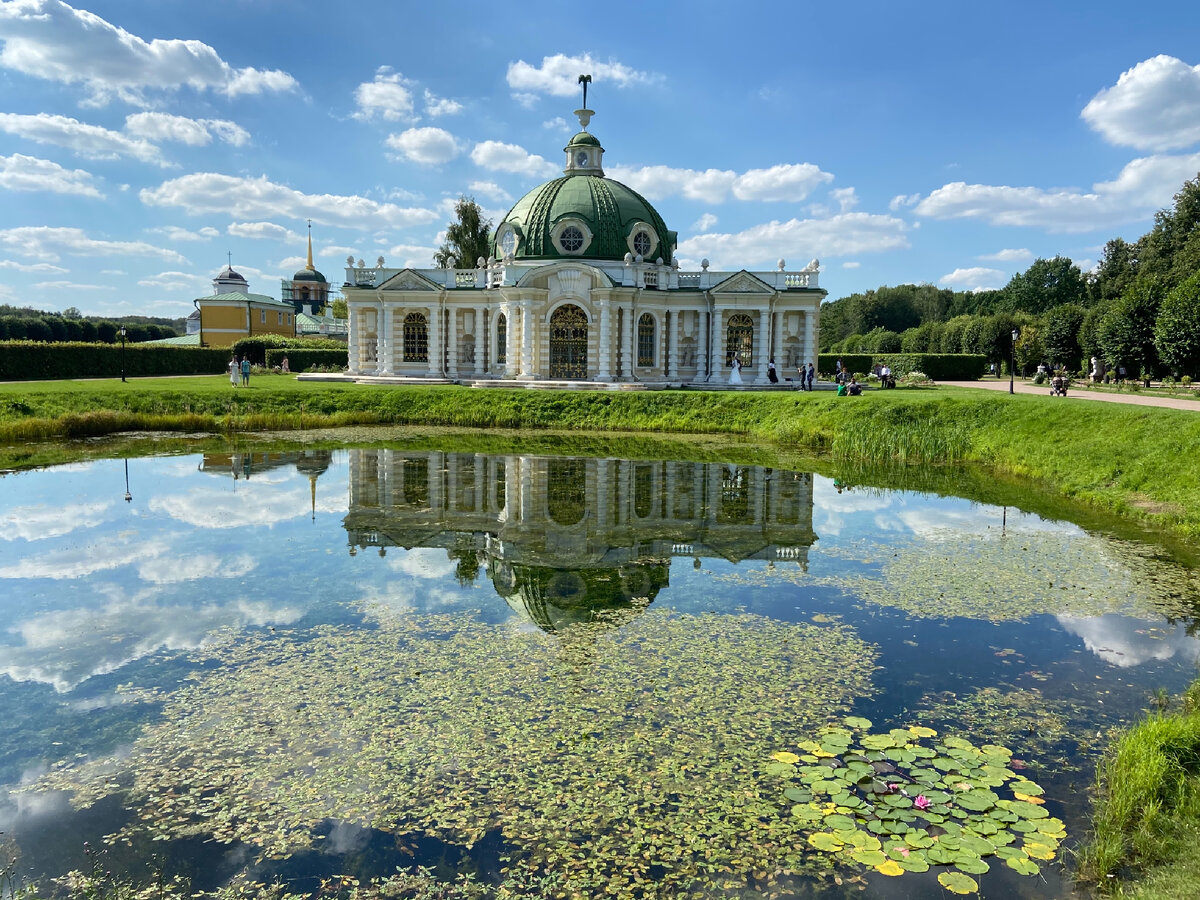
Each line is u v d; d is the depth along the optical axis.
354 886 6.68
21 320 95.88
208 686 10.44
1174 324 52.41
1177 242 75.38
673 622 12.93
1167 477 22.39
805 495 24.09
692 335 55.56
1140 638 12.36
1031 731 9.38
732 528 19.67
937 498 23.94
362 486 24.55
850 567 16.25
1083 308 79.06
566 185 56.19
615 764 8.55
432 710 9.79
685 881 6.75
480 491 23.92
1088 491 23.91
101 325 111.25
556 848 7.20
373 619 12.95
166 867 6.92
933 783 8.17
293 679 10.66
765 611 13.50
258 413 41.56
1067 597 14.34
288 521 19.80
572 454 32.12
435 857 7.07
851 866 6.93
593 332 52.91
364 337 58.66
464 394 45.88
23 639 12.04
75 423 35.66
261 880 6.77
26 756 8.76
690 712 9.76
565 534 18.84
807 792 8.01
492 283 55.88
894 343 118.31
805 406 39.31
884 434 31.86
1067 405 31.86
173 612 13.23
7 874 6.82
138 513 20.50
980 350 91.75
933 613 13.45
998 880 6.71
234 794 8.05
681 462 30.17
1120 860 6.93
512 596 14.20
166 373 70.00
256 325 100.81
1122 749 8.35
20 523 19.34
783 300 53.94
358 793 8.05
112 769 8.51
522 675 10.81
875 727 9.44
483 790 8.10
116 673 10.84
